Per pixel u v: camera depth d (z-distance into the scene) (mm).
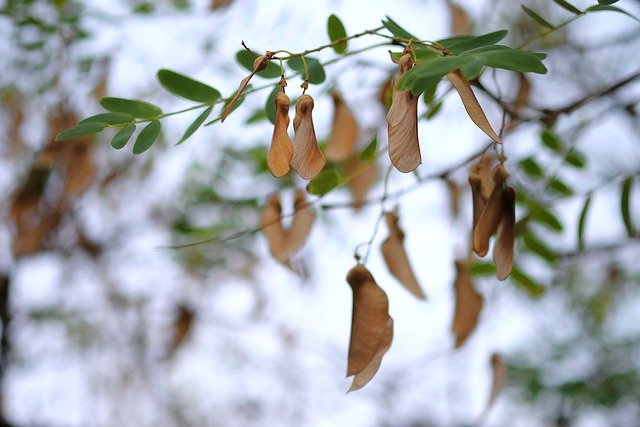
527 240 1270
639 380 2350
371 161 1117
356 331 910
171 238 2121
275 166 865
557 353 2369
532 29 1742
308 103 875
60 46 1580
